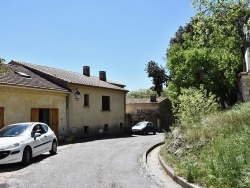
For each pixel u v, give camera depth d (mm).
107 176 9227
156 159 13055
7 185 8156
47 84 22469
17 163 11922
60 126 22922
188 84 28203
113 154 14266
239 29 22172
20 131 12602
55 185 8094
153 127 33562
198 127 12055
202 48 28031
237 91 27734
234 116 11297
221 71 27375
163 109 44750
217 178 6883
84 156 13625
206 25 23344
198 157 9430
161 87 42438
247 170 6547
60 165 11250
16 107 18859
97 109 28234
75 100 24969
